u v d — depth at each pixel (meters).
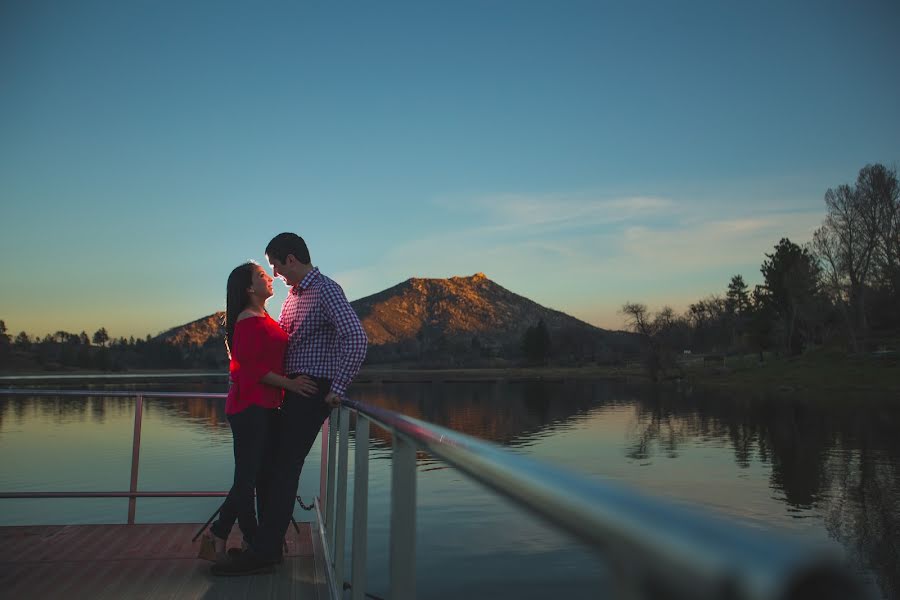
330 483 3.70
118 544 4.11
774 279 93.94
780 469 28.05
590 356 177.62
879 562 15.33
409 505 1.55
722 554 0.32
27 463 27.34
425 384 116.19
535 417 51.75
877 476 25.70
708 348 127.69
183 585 3.35
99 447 32.69
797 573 0.27
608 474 27.52
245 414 3.59
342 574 3.04
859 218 76.69
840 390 63.41
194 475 24.48
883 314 84.50
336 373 3.37
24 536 4.32
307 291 3.69
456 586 11.93
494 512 18.36
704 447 34.66
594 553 0.50
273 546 3.51
